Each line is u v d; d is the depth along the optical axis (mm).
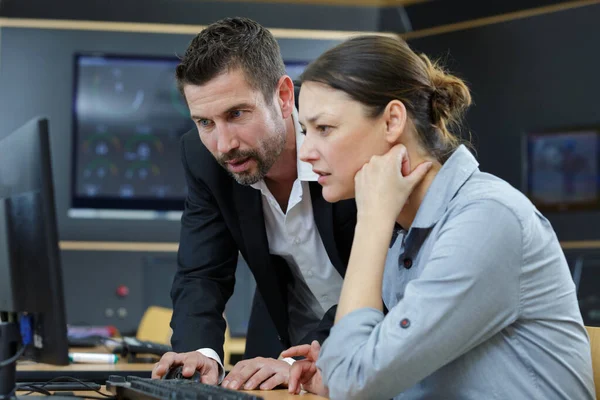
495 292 1521
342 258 2408
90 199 5523
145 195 5566
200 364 2006
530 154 5309
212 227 2486
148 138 5578
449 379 1594
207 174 2443
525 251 1544
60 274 1675
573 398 1592
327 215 2355
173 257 5551
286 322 2662
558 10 5246
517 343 1570
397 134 1656
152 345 3080
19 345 1696
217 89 2068
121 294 5469
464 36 5445
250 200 2424
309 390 1885
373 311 1581
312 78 1680
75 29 5578
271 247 2533
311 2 5555
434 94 1718
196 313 2328
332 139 1663
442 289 1511
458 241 1533
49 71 5562
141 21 5574
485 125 5418
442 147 1712
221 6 5582
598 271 5117
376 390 1518
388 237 1630
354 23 5578
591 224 5184
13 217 1786
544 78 5281
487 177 1658
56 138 5543
